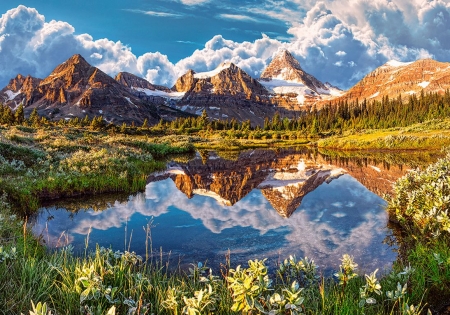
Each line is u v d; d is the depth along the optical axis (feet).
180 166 104.68
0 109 392.27
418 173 37.83
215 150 192.85
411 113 328.29
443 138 165.68
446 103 334.03
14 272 16.40
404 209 35.81
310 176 79.87
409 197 33.09
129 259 18.52
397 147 166.40
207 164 111.45
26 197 44.86
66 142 94.94
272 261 27.04
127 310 14.06
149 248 30.60
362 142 184.65
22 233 28.45
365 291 14.53
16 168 55.77
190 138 273.95
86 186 53.42
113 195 54.70
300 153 162.71
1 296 14.11
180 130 380.37
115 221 40.04
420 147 162.61
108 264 16.25
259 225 38.14
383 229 35.17
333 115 424.87
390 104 400.47
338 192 58.39
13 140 85.46
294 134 351.46
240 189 63.93
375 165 100.68
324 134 329.93
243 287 11.49
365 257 27.37
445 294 17.51
